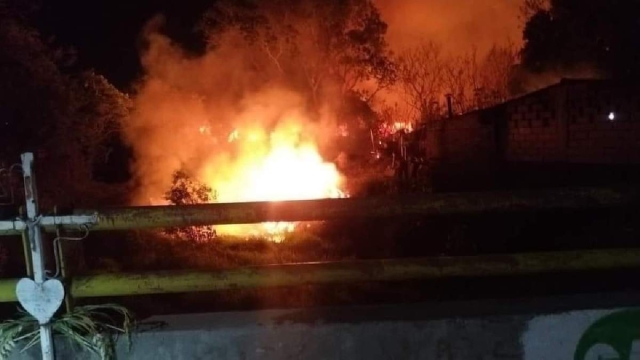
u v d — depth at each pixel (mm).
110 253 10406
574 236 9352
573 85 12484
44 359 3336
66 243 3469
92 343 3414
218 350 3479
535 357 3535
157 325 3533
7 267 6434
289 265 3553
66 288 3422
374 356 3486
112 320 3570
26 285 3268
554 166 13242
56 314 3480
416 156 19250
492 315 3514
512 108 14656
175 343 3467
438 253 10016
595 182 11875
